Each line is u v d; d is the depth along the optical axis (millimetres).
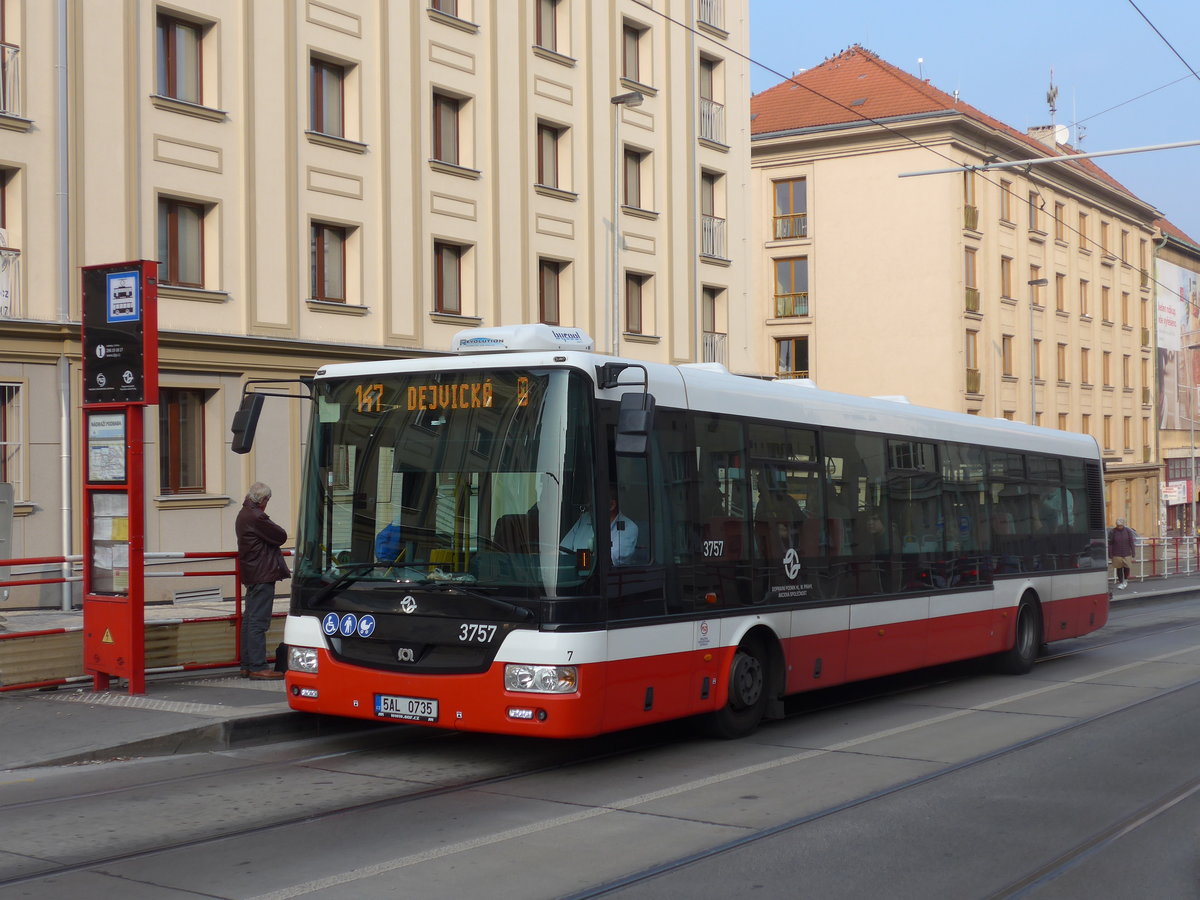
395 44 26562
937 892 6473
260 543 12391
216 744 10039
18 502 20562
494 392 9352
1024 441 16484
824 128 50156
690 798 8531
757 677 11031
